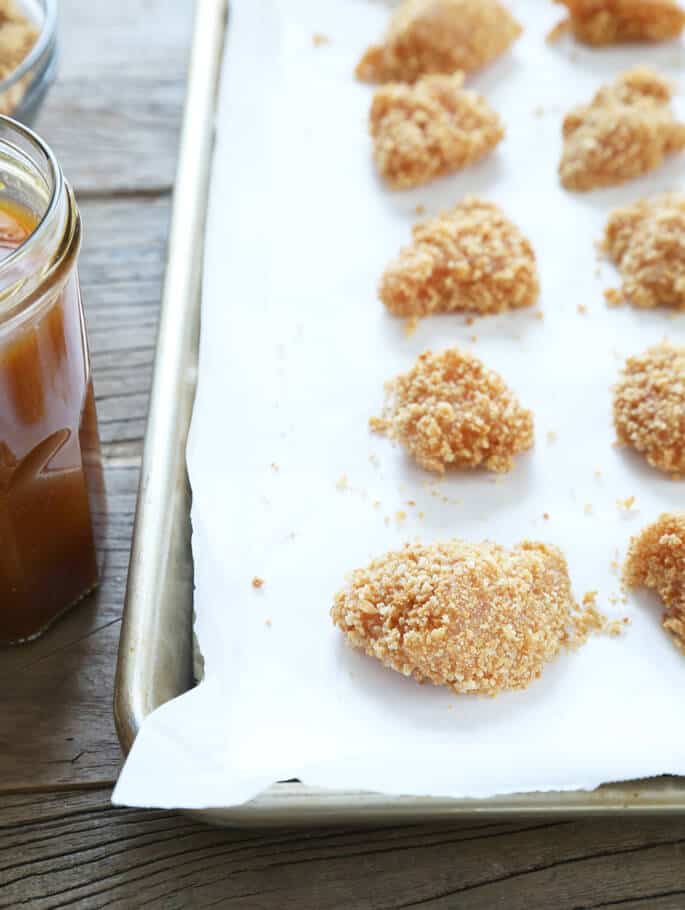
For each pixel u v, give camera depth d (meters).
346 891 0.42
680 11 0.63
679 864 0.42
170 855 0.42
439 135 0.57
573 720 0.42
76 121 0.62
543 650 0.43
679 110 0.61
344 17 0.64
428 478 0.48
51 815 0.43
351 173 0.58
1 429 0.41
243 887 0.42
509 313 0.53
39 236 0.40
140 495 0.47
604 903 0.42
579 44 0.64
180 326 0.51
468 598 0.43
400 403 0.50
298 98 0.61
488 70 0.63
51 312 0.41
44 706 0.45
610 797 0.41
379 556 0.45
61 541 0.45
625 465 0.49
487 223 0.55
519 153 0.59
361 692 0.43
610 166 0.57
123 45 0.65
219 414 0.49
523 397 0.51
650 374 0.50
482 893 0.42
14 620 0.45
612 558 0.46
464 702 0.43
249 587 0.45
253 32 0.62
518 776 0.41
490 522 0.47
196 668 0.45
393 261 0.54
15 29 0.55
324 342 0.52
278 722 0.42
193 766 0.41
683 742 0.41
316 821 0.41
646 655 0.44
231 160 0.57
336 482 0.48
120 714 0.42
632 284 0.54
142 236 0.57
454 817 0.41
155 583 0.45
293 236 0.55
